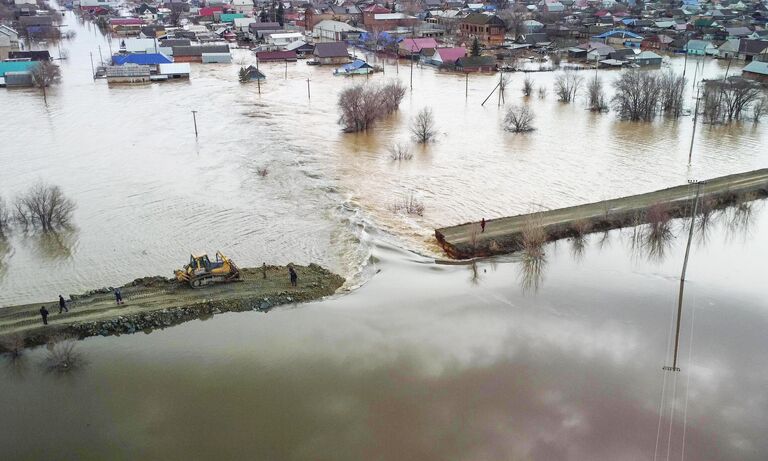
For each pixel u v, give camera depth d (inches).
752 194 2071.9
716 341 1302.9
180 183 2225.6
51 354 1241.4
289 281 1525.6
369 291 1515.7
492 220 1883.6
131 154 2561.5
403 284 1553.9
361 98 3142.2
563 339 1311.5
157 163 2447.1
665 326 1360.7
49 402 1110.4
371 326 1354.6
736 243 1796.3
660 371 1201.4
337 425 1055.0
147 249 1716.3
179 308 1381.6
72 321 1327.5
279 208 2020.2
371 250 1728.6
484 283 1565.0
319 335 1316.4
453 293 1512.1
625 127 3095.5
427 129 2906.0
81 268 1606.8
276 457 984.3
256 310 1411.2
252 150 2655.0
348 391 1138.7
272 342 1289.4
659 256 1715.1
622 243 1800.0
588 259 1699.1
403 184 2265.0
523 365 1218.6
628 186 2229.3
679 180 2285.9
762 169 2330.2
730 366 1220.5
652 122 3201.3
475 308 1439.5
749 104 3408.0
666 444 1015.6
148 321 1343.5
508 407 1102.4
